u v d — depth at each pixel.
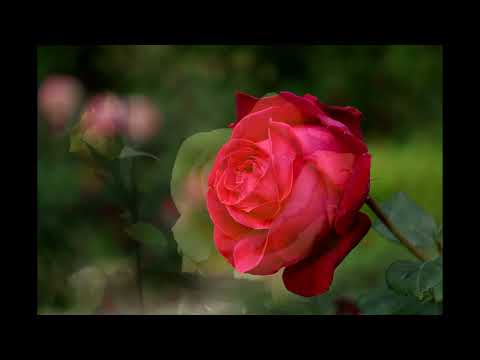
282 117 0.53
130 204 0.58
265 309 0.57
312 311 0.58
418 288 0.52
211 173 0.52
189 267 0.55
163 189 0.63
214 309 0.57
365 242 0.55
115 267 0.59
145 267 0.58
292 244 0.51
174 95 1.72
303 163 0.51
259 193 0.50
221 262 0.55
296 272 0.53
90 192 0.98
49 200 1.01
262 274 0.52
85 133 0.58
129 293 0.58
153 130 1.14
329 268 0.52
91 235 0.85
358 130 0.54
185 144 0.55
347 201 0.51
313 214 0.51
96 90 1.89
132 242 0.59
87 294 0.58
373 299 0.59
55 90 1.24
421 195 1.59
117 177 0.58
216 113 1.68
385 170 1.67
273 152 0.51
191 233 0.55
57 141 1.15
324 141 0.52
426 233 0.57
